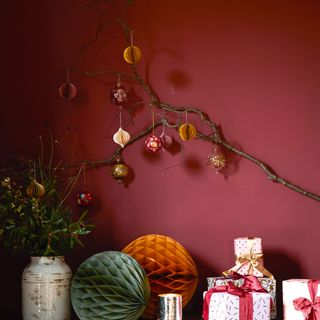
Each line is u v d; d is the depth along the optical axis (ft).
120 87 7.52
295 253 7.66
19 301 7.45
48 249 6.55
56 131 7.67
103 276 6.42
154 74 7.77
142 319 6.95
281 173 7.72
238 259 7.09
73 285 6.48
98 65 7.75
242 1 7.86
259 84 7.79
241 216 7.70
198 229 7.70
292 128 7.75
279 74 7.80
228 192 7.72
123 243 7.65
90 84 7.75
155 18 7.81
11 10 7.70
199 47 7.80
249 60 7.81
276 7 7.86
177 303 6.26
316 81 7.79
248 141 7.75
